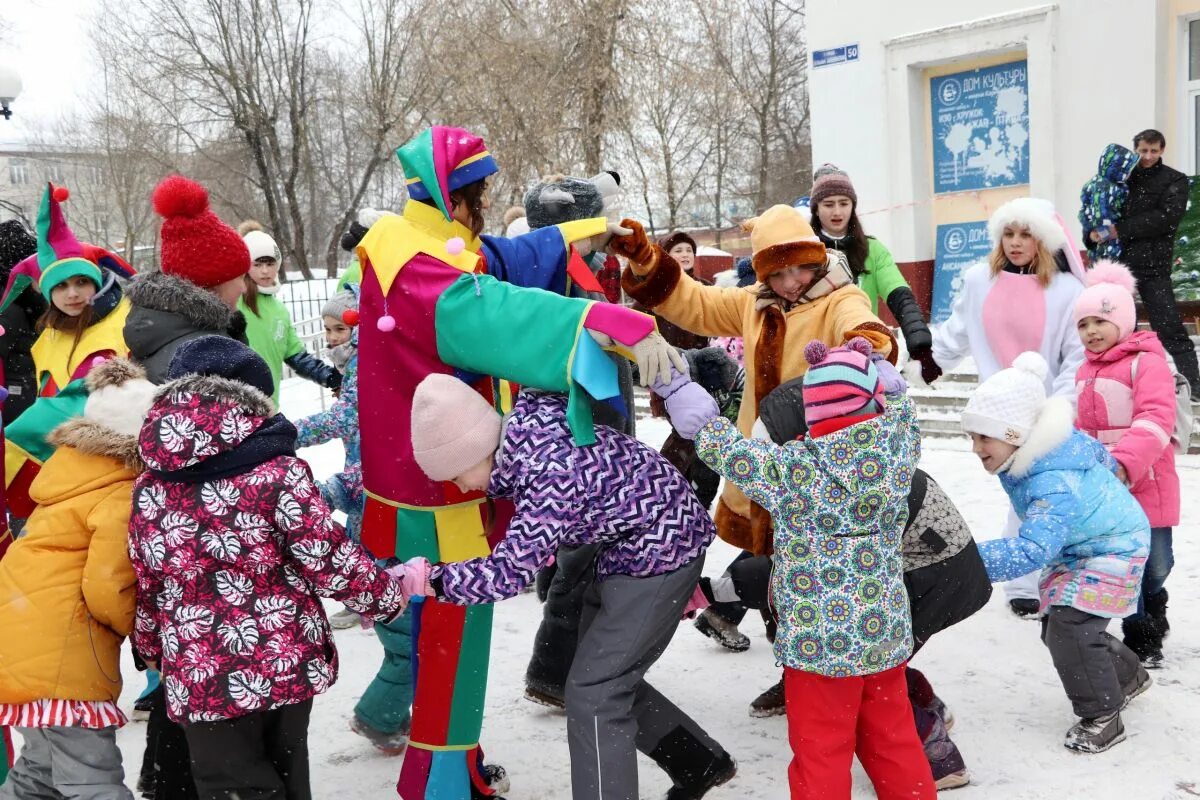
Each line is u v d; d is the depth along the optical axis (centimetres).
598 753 277
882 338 309
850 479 278
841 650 279
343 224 3080
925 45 1084
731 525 351
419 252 290
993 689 400
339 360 488
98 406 285
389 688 369
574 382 272
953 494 659
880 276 436
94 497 282
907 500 286
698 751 313
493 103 1708
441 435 273
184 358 276
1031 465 342
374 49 2745
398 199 3216
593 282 320
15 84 1242
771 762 353
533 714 404
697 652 456
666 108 1834
